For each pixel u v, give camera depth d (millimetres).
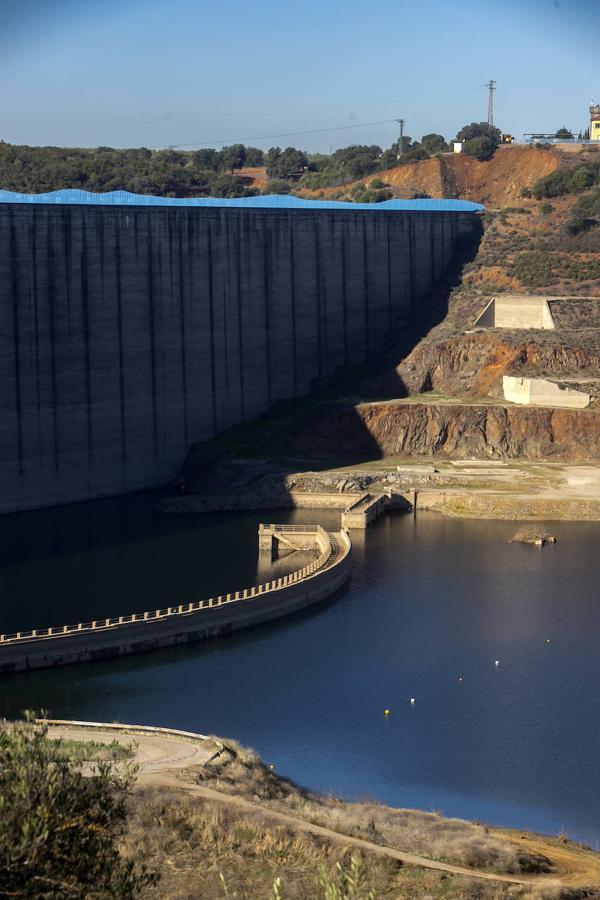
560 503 167125
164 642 114812
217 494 175750
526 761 90750
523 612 124938
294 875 62031
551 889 62625
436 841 70438
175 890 59156
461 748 92750
